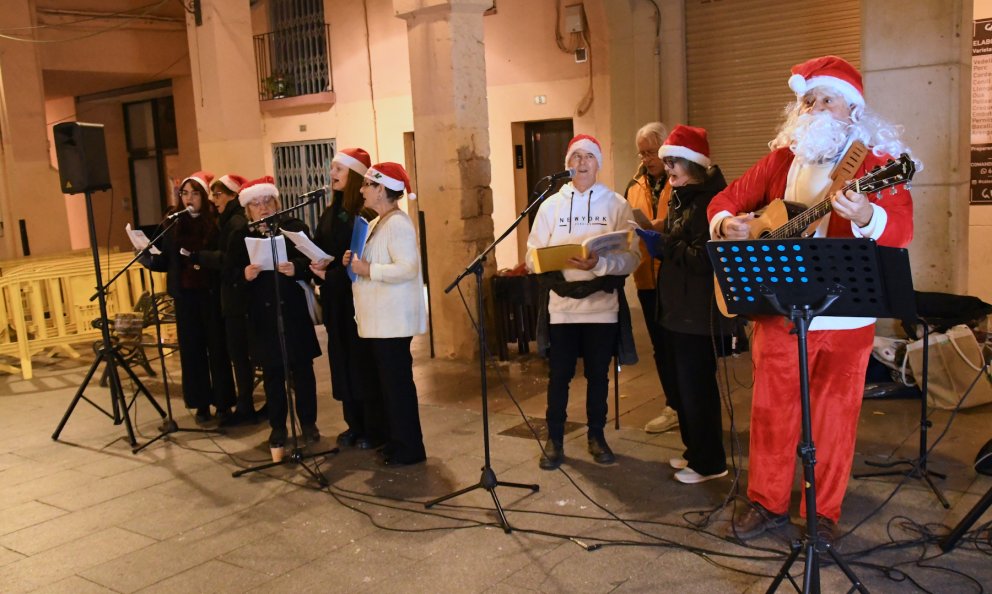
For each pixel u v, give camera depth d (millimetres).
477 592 3334
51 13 12102
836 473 3436
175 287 5629
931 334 5133
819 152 3098
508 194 10344
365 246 4527
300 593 3447
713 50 8227
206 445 5367
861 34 5578
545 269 4230
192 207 5594
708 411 4066
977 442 4449
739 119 8195
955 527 3432
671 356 4145
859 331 3299
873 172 2686
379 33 11688
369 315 4523
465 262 6980
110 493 4688
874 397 5215
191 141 14352
